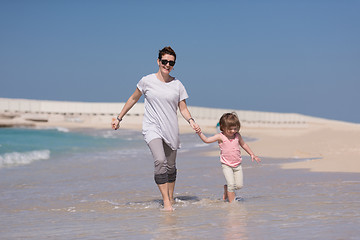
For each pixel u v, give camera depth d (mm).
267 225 3705
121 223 4176
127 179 8656
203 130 44281
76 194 6738
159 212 4844
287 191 5973
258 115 70750
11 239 3607
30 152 14039
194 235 3457
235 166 5637
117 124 5918
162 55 5609
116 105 58562
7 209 5441
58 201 6066
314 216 4020
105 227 3998
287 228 3535
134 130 36562
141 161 12883
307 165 9508
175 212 4750
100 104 58938
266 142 18953
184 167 10555
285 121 72312
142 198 6191
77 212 5113
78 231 3863
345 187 6078
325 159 10477
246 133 35031
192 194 6387
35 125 37688
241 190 6312
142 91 5758
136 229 3824
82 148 17750
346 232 3318
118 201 5949
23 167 11086
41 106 57844
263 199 5367
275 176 7922
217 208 4906
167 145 5699
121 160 13195
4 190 7285
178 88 5703
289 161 11141
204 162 11969
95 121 57062
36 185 7922
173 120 5648
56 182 8328
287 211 4375
